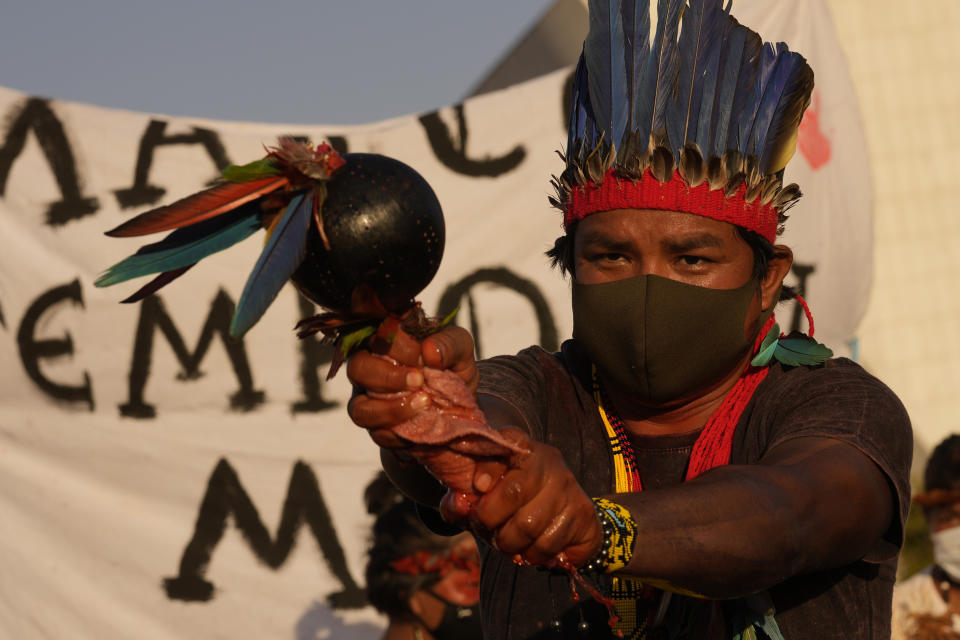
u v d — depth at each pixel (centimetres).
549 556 149
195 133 711
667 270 231
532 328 725
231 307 709
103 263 698
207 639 695
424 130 725
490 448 145
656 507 163
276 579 703
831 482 187
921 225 1239
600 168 234
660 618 226
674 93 231
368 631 706
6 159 693
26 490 683
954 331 1236
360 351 152
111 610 688
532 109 734
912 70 1245
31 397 691
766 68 242
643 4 240
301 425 712
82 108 704
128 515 695
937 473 629
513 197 729
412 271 148
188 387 705
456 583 507
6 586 677
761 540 166
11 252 691
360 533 709
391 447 151
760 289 241
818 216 753
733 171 228
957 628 612
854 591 224
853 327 762
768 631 215
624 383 237
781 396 232
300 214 139
